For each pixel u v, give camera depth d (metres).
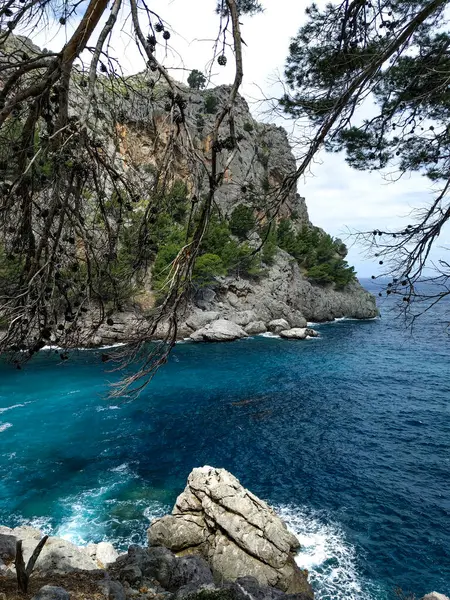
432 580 15.13
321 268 89.12
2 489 20.33
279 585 14.27
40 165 3.63
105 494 20.23
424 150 6.97
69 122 3.30
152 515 18.58
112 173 4.04
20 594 6.42
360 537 17.56
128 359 3.40
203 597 8.51
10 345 3.33
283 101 5.14
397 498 20.66
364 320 88.81
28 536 11.45
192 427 29.33
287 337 64.25
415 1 6.04
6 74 3.77
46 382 36.47
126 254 3.89
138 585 9.84
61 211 3.34
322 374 44.78
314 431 29.33
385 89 6.94
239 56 2.65
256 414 32.34
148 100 3.52
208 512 16.31
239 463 24.25
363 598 14.27
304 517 18.98
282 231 90.44
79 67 3.49
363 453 25.91
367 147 7.46
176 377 42.06
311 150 4.26
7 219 3.84
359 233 5.29
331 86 5.48
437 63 5.38
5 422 28.56
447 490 21.45
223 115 2.64
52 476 21.72
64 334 3.71
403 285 5.09
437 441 27.80
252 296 70.88
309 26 6.13
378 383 41.78
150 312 3.42
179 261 3.03
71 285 3.77
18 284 3.80
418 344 60.16
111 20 2.79
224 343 58.91
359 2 4.74
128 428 28.48
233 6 2.72
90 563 9.98
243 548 15.11
